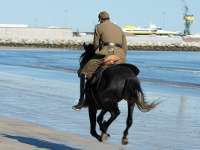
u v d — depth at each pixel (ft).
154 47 601.21
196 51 612.70
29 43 540.93
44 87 100.58
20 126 53.67
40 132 50.49
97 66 40.06
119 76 38.29
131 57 342.44
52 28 564.71
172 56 399.03
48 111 66.64
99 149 43.37
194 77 146.92
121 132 52.60
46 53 360.89
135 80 38.09
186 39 630.74
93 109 40.75
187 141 48.80
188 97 90.22
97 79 39.22
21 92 89.86
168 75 154.30
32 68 169.07
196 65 234.17
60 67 179.63
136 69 39.52
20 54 321.52
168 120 61.98
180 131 54.29
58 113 65.05
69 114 64.28
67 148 43.09
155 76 148.56
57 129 52.95
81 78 41.16
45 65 190.80
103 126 39.55
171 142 48.11
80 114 64.49
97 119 40.24
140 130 54.29
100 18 41.27
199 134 52.65
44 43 549.13
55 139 47.06
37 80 118.62
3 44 531.91
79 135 49.75
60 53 368.68
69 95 86.79
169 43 618.03
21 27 554.87
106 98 38.52
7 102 75.10
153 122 60.08
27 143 44.42
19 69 161.58
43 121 58.18
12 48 487.20
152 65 222.48
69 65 195.11
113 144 45.96
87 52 41.73
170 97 89.56
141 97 37.83
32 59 244.83
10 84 105.50
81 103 41.29
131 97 38.09
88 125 56.08
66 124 56.44
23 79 120.47
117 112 39.34
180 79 137.69
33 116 61.87
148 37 616.80
